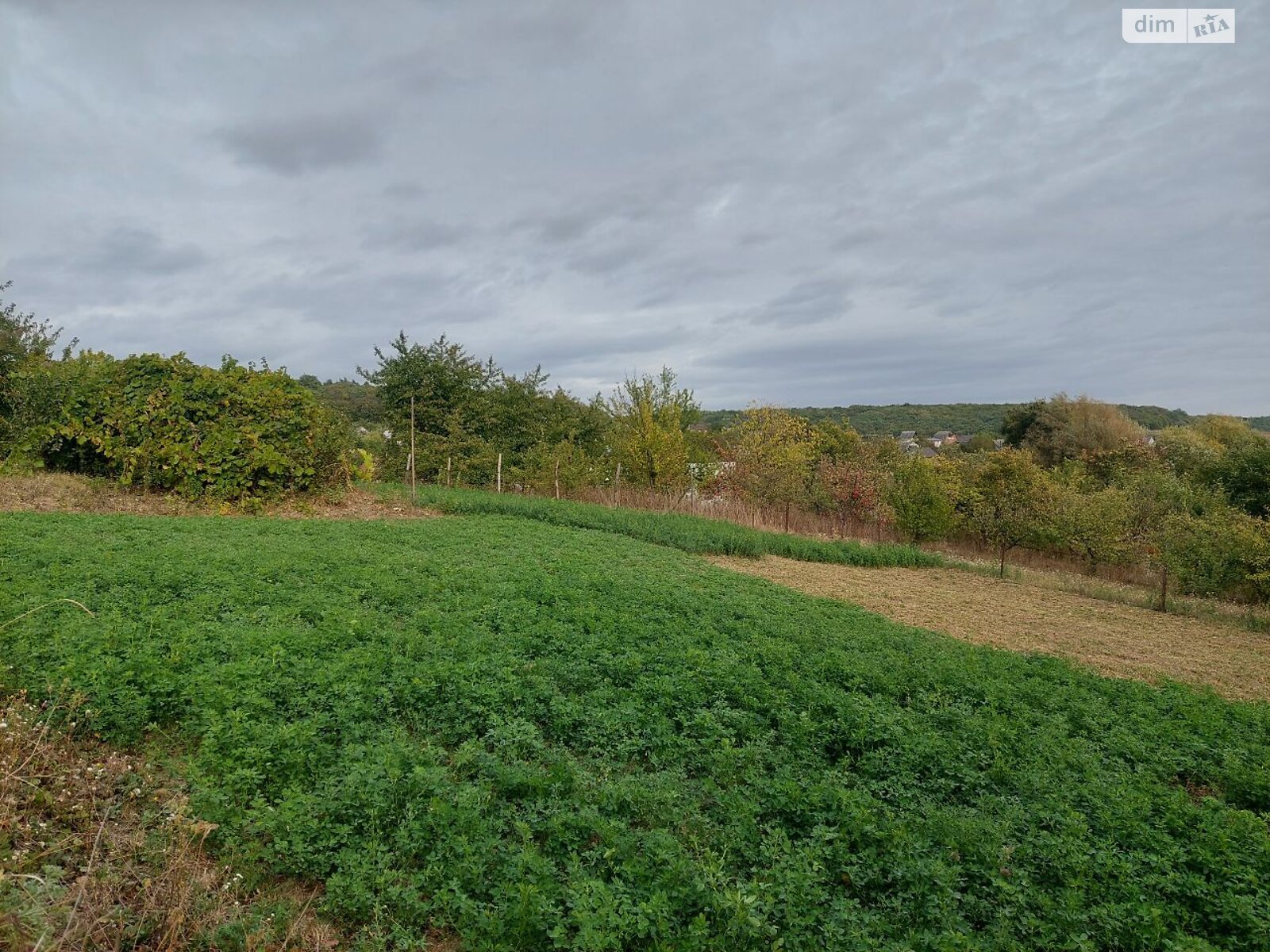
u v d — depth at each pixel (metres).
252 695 5.77
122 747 5.33
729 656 8.21
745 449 31.91
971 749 6.46
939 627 12.87
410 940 3.81
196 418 17.23
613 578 12.11
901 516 24.23
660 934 3.85
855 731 6.59
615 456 29.56
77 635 6.55
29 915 3.32
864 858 4.69
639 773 5.69
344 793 4.70
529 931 3.81
